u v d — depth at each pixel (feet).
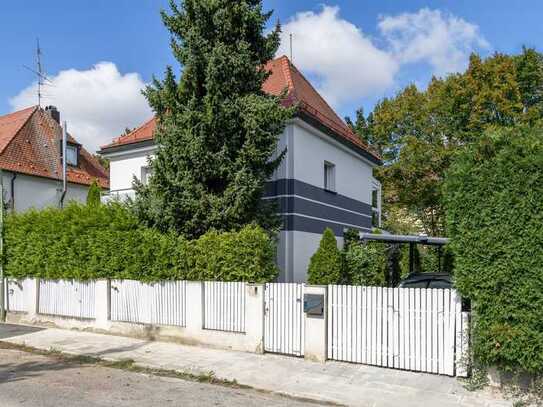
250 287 30.45
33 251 42.57
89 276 38.32
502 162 22.15
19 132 76.18
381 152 101.96
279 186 43.80
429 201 86.79
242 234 32.04
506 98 77.66
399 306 26.14
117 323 36.50
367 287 27.07
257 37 37.93
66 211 40.75
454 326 24.64
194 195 34.63
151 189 35.68
